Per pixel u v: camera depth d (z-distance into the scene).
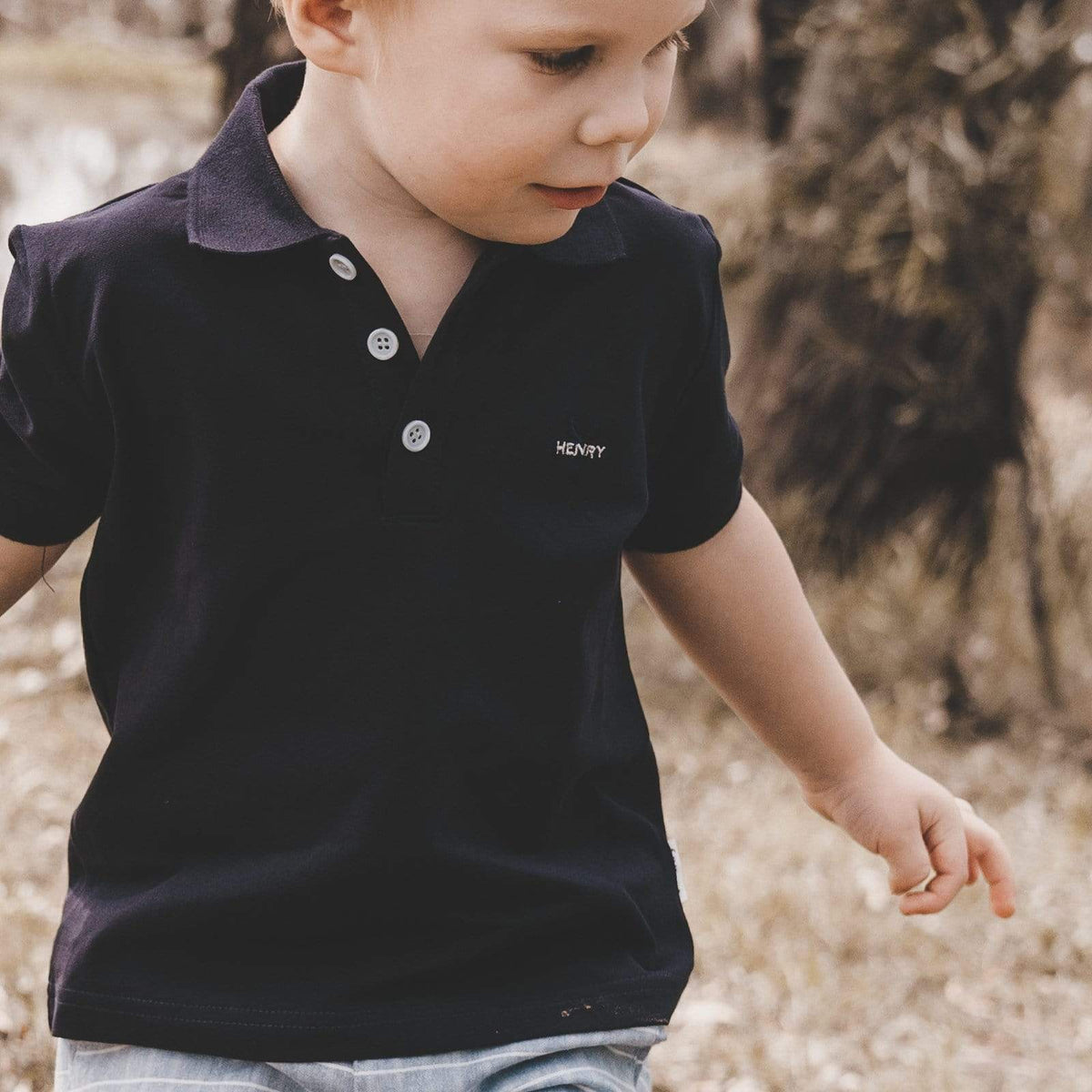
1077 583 4.29
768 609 1.52
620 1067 1.33
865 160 3.98
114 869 1.31
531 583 1.25
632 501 1.32
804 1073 2.56
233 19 3.96
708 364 1.39
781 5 4.21
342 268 1.18
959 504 4.24
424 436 1.20
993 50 3.87
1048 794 3.82
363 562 1.22
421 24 1.08
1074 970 3.01
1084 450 4.51
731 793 3.65
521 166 1.11
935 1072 2.60
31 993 2.36
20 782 3.43
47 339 1.23
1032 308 4.06
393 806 1.24
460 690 1.25
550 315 1.25
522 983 1.30
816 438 4.23
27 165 8.55
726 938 2.92
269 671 1.24
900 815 1.57
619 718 1.43
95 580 1.30
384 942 1.27
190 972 1.26
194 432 1.21
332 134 1.22
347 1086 1.24
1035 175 3.89
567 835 1.36
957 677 4.23
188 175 1.25
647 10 1.05
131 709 1.29
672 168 4.46
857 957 2.98
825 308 4.12
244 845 1.26
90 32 11.88
